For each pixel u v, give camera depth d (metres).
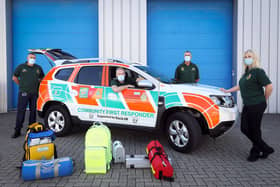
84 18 9.94
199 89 4.75
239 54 9.38
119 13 9.41
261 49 9.34
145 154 4.70
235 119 4.69
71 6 9.91
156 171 3.59
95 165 3.78
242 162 4.35
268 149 4.42
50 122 5.89
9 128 6.98
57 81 5.82
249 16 9.30
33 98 6.24
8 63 9.73
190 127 4.54
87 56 10.02
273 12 9.23
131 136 6.06
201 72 10.05
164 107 4.79
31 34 9.97
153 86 4.96
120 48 9.48
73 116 5.57
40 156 3.95
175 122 4.77
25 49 10.01
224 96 4.69
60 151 4.87
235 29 9.61
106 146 3.96
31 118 6.32
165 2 9.88
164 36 9.97
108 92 5.25
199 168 4.05
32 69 6.19
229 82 10.08
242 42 9.36
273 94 9.40
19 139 5.85
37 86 6.27
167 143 5.47
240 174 3.82
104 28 9.45
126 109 5.08
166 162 3.68
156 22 9.94
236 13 9.52
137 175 3.77
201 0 9.88
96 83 5.43
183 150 4.68
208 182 3.53
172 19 9.93
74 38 9.98
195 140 4.52
